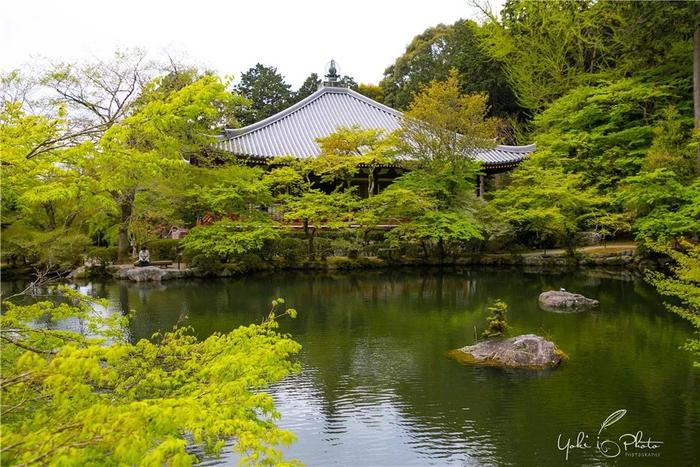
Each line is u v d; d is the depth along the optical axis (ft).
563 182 85.25
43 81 55.21
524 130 148.87
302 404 27.91
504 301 56.08
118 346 10.34
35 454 8.73
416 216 87.30
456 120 87.10
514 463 21.65
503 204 91.50
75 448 8.86
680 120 83.66
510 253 92.07
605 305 53.21
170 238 94.48
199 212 84.07
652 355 35.78
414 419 25.88
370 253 89.20
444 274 78.38
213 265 74.49
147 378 14.82
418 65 164.14
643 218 76.95
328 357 36.06
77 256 73.87
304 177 98.84
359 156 86.63
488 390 29.58
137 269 71.00
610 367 33.27
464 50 148.87
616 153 93.04
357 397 28.76
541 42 127.95
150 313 49.49
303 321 47.01
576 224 87.61
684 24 79.87
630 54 101.14
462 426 25.08
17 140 16.47
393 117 122.11
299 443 23.43
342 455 22.31
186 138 63.98
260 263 79.82
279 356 14.62
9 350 14.58
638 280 69.77
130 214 74.69
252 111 167.94
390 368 33.58
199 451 22.13
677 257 31.45
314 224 84.02
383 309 52.31
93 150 15.76
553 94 128.06
